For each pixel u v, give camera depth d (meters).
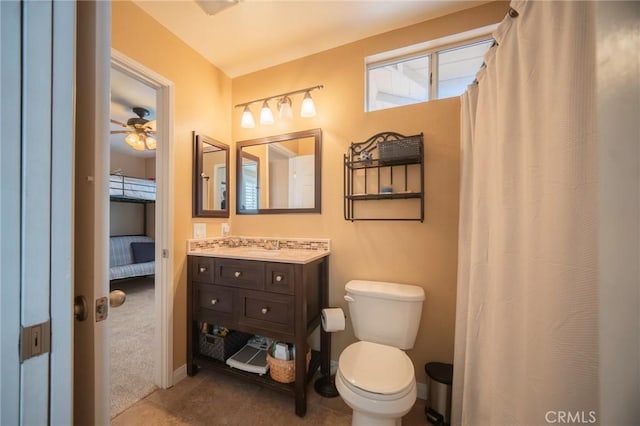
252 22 1.59
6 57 0.41
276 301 1.45
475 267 1.08
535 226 0.71
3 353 0.41
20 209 0.43
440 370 1.41
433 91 1.67
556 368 0.61
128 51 1.40
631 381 0.47
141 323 2.58
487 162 1.07
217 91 2.04
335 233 1.81
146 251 4.28
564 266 0.60
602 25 0.51
